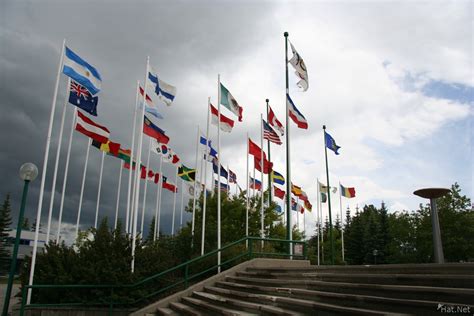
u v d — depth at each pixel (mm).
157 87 16938
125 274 12789
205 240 20859
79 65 14273
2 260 59094
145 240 15617
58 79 13727
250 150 23625
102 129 18297
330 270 9844
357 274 8430
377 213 75000
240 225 27344
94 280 12336
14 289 26969
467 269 6695
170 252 17750
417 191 13586
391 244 41594
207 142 21562
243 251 18609
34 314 11195
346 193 41688
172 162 25750
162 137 17781
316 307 7375
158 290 13484
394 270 8039
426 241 35688
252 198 28812
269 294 9805
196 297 12133
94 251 13508
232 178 28703
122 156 25641
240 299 10258
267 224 28672
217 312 9656
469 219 33406
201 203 27734
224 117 19578
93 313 11836
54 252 13727
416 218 37781
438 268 7184
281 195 32125
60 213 19594
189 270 16703
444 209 34719
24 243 64875
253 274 12445
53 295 12375
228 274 13328
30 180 10672
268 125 22281
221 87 18844
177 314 11031
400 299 6355
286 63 20531
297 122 20094
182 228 28078
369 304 6805
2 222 59125
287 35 21125
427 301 5934
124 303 12281
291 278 10727
